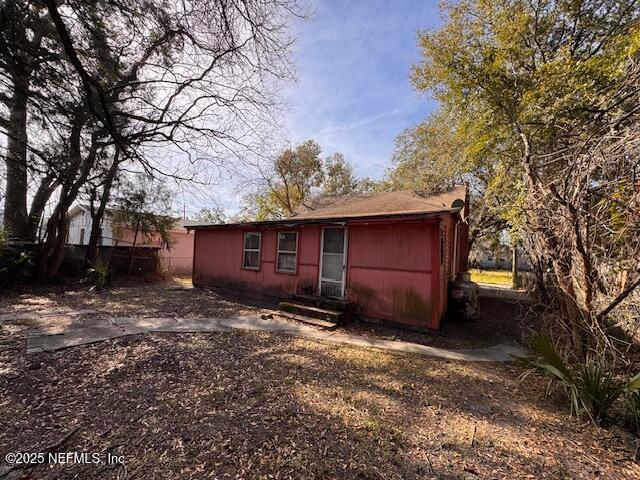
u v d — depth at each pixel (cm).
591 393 304
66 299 828
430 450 250
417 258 635
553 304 488
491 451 251
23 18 424
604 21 843
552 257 439
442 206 859
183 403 311
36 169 594
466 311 764
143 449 237
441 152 1324
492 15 861
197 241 1152
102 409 294
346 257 740
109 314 679
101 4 448
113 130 548
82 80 468
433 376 414
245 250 989
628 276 363
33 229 1140
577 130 469
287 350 495
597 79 565
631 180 323
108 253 1225
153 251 1331
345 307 689
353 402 328
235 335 565
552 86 620
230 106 768
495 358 502
